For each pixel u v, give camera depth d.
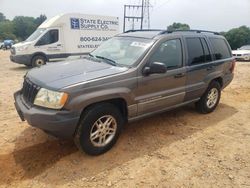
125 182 3.40
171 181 3.46
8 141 4.28
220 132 5.03
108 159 3.89
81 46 14.51
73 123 3.51
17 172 3.49
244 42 59.72
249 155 4.20
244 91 8.41
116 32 15.95
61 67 4.27
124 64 4.27
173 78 4.69
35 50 13.14
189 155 4.12
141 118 4.46
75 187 3.26
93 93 3.63
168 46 4.70
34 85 3.73
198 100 5.68
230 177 3.59
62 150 4.05
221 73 5.93
